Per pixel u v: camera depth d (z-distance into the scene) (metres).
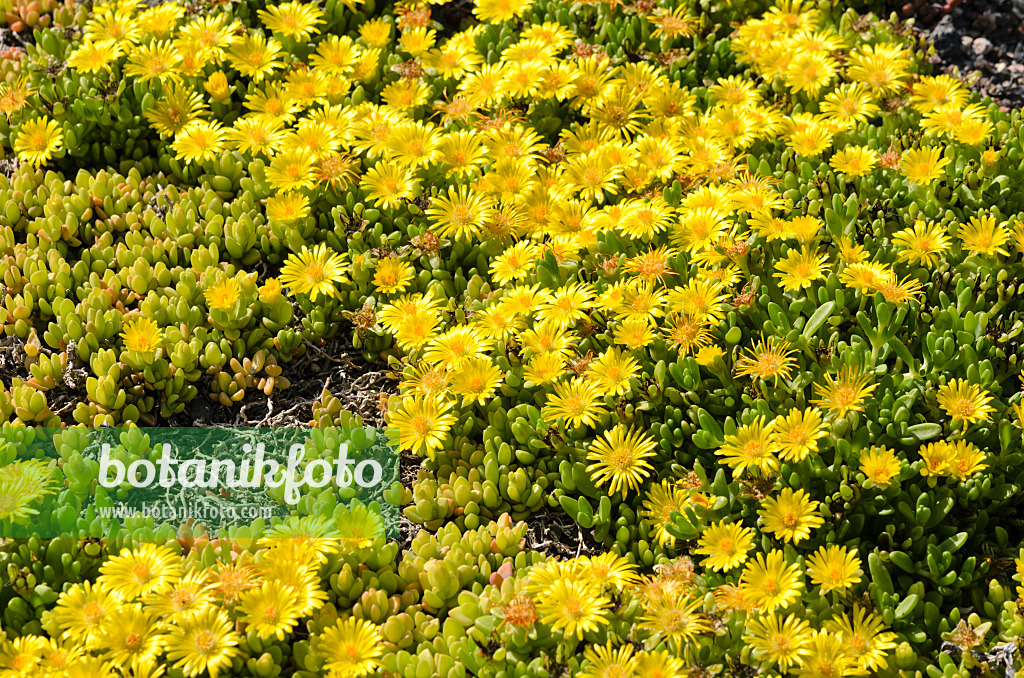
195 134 1.94
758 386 1.80
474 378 1.81
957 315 1.81
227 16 2.02
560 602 1.73
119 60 1.99
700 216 1.86
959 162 1.89
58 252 1.88
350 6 2.03
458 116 1.96
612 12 2.03
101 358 1.83
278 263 1.91
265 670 1.72
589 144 1.95
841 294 1.81
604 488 1.80
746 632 1.72
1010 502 1.78
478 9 2.03
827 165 1.91
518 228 1.90
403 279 1.87
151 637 1.72
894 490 1.76
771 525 1.75
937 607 1.74
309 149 1.93
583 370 1.81
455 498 1.80
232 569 1.74
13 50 2.01
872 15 2.02
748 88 1.97
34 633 1.74
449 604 1.76
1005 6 2.06
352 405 1.86
